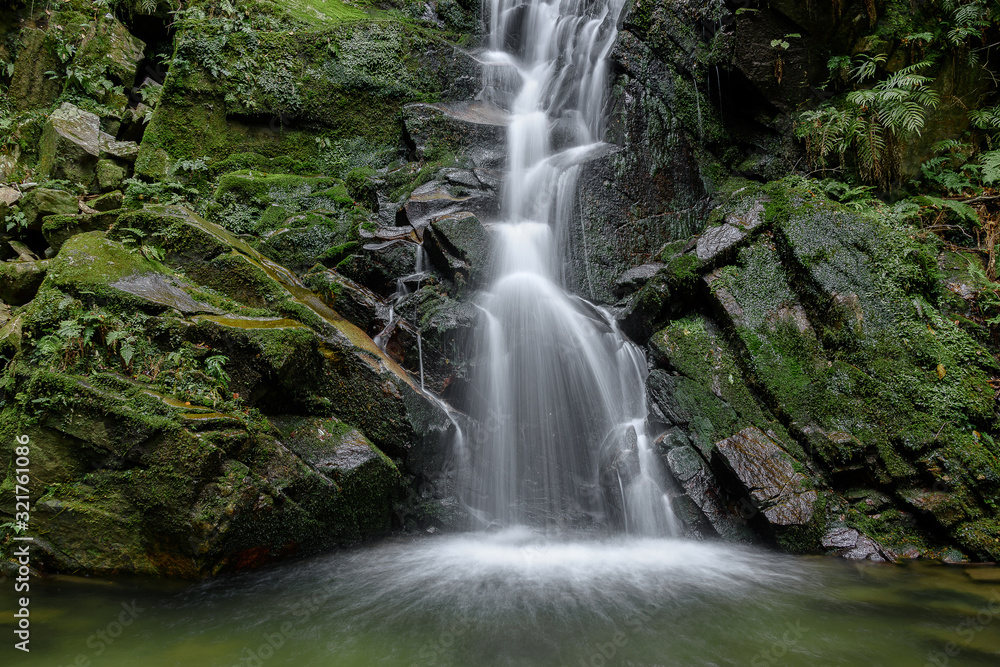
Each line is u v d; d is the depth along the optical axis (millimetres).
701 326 6297
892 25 7648
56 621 3572
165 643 3332
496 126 8844
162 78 9602
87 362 4414
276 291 5555
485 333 6191
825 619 3703
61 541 4227
